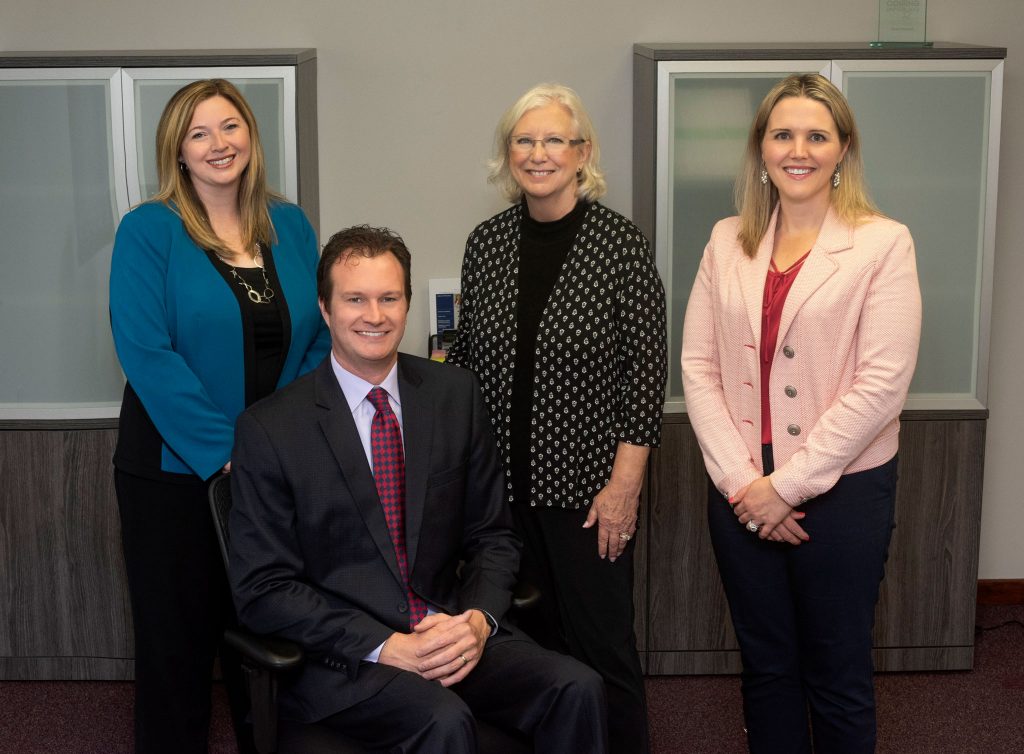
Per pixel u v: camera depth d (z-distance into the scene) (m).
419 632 2.29
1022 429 4.05
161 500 2.65
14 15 3.62
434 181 3.77
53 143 3.32
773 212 2.56
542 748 2.23
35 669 3.63
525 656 2.31
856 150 2.47
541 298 2.66
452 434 2.46
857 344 2.45
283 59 3.25
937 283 3.48
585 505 2.71
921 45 3.42
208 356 2.63
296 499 2.32
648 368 2.64
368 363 2.39
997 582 4.15
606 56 3.72
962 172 3.42
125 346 2.58
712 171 3.39
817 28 3.74
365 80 3.70
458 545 2.49
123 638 3.60
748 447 2.57
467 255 2.88
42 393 3.48
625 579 2.78
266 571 2.29
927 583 3.62
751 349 2.52
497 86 3.72
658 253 3.42
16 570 3.56
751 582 2.61
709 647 3.66
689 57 3.30
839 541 2.47
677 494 3.56
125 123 3.29
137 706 2.78
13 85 3.29
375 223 3.78
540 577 2.80
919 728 3.31
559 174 2.61
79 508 3.52
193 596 2.72
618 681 2.76
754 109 3.37
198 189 2.69
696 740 3.27
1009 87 3.83
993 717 3.38
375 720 2.20
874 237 2.41
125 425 2.70
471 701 2.33
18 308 3.43
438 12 3.68
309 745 2.19
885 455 2.49
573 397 2.65
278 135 3.30
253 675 2.18
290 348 2.72
